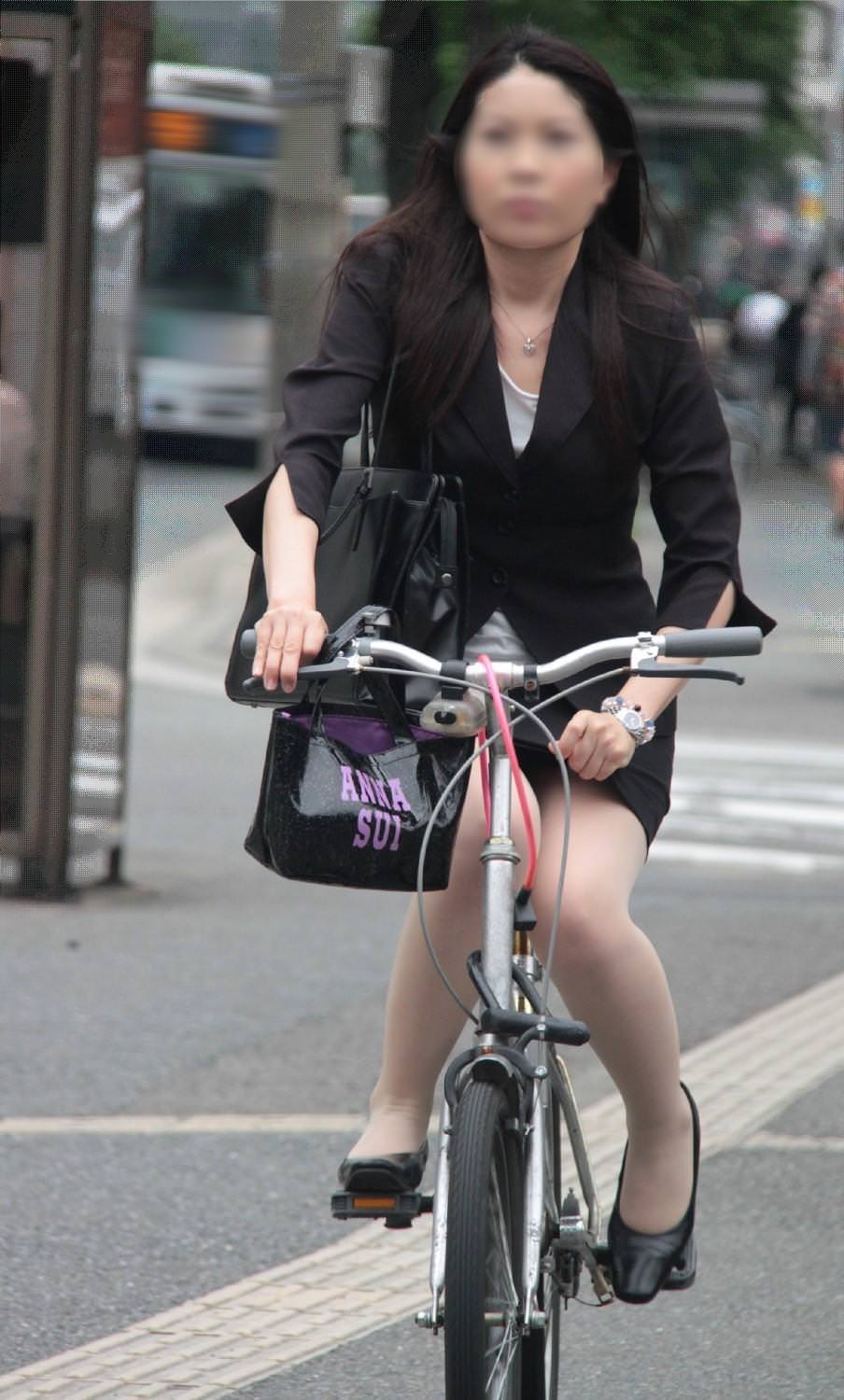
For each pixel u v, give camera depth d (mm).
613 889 10531
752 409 84438
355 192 51594
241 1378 12500
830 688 46812
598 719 9930
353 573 10500
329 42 49688
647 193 11203
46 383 24797
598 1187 15609
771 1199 15922
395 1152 11414
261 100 66500
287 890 26906
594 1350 13125
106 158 25000
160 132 66188
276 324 53219
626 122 10906
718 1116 17953
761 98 57156
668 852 30453
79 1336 13102
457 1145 9289
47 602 25297
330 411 10750
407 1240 15039
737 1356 13000
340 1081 18719
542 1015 9664
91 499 25328
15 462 25016
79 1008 20844
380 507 10570
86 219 24656
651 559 59125
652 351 10961
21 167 24672
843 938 25000
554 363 10875
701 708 43625
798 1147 17172
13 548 25266
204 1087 18438
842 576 63031
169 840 29703
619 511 11188
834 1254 14797
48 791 25609
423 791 9844
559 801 10914
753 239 140375
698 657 9695
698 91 56344
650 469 11250
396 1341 13156
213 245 66750
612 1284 11547
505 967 9703
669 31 53875
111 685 26281
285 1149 16875
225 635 50094
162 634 49781
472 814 10625
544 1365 10789
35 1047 19469
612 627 11172
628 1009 10688
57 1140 16969
